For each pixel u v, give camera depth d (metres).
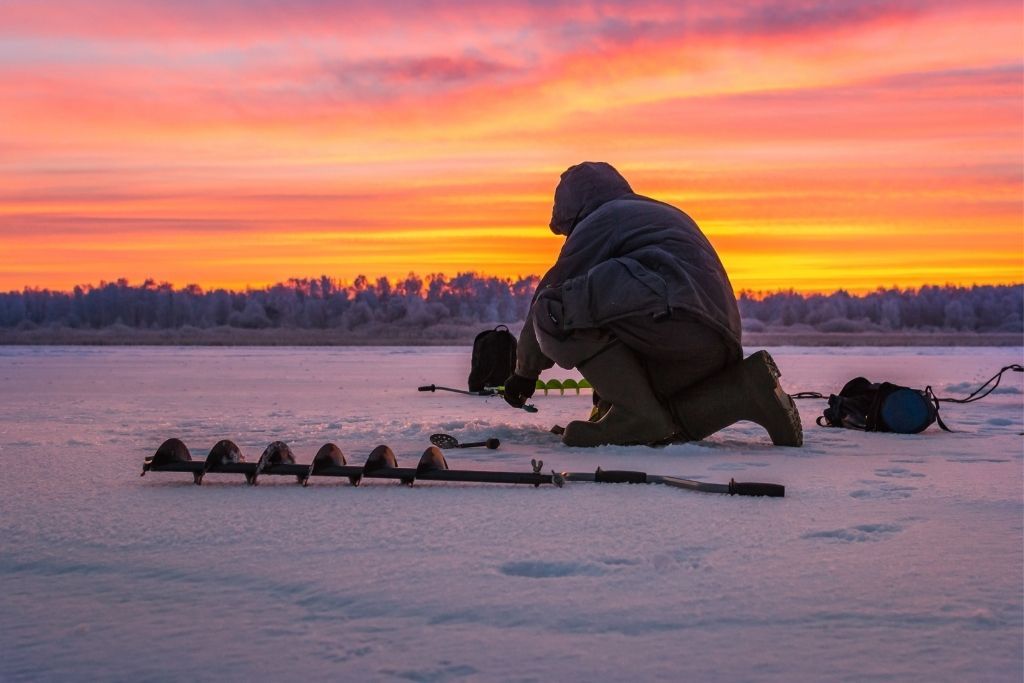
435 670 2.96
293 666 3.00
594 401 9.88
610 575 4.01
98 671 2.99
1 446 8.70
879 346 66.69
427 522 5.10
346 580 3.94
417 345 72.62
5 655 3.13
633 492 6.08
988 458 8.02
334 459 6.46
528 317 9.85
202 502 5.73
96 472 7.02
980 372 26.36
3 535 4.79
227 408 13.59
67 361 35.44
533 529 4.91
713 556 4.33
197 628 3.38
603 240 9.36
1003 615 3.48
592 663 3.01
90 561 4.28
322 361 35.75
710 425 8.96
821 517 5.24
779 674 2.92
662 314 8.53
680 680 2.87
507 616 3.47
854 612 3.51
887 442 9.34
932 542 4.61
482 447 8.62
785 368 29.25
